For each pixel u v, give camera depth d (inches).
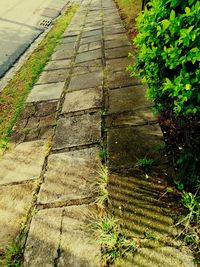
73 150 142.9
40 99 199.0
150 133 141.0
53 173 131.1
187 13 87.9
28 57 292.5
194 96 99.6
